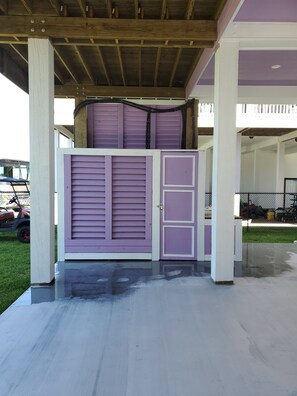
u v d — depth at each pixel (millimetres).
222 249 4133
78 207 5340
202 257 5371
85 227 5375
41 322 3023
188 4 3695
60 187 5297
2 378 2180
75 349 2543
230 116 4016
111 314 3205
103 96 6406
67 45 4363
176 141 5953
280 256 5805
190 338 2730
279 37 3736
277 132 11289
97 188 5316
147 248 5387
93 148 5508
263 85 6297
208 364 2350
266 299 3625
